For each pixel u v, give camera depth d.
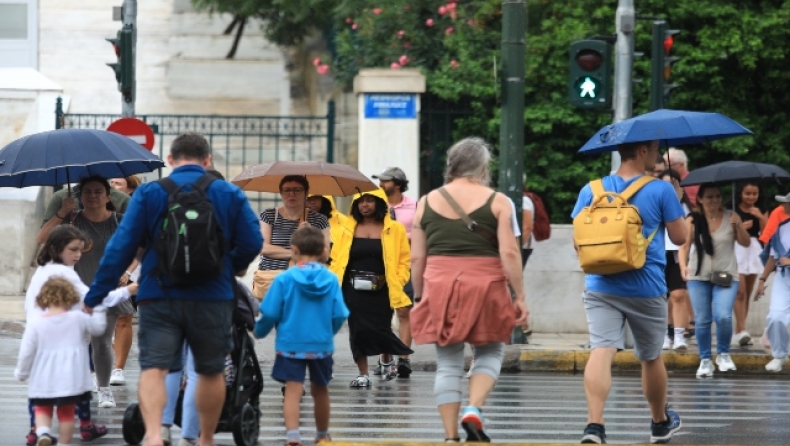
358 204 28.81
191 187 18.00
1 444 20.95
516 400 27.64
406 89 41.44
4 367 31.39
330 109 44.91
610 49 34.25
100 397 24.77
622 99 35.16
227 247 18.25
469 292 18.75
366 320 28.72
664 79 35.16
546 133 45.12
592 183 20.05
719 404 27.45
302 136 45.56
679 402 27.77
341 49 46.50
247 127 51.75
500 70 35.09
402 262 28.89
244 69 54.84
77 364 19.83
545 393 28.92
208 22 55.50
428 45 46.31
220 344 18.11
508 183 34.88
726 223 32.09
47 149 22.58
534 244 38.41
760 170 32.03
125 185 30.53
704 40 44.78
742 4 45.88
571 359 33.72
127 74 39.19
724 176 31.59
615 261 19.00
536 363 33.62
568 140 45.41
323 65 46.91
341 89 48.19
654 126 20.02
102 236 25.06
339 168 27.73
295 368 20.41
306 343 20.38
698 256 32.06
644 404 27.05
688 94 45.84
